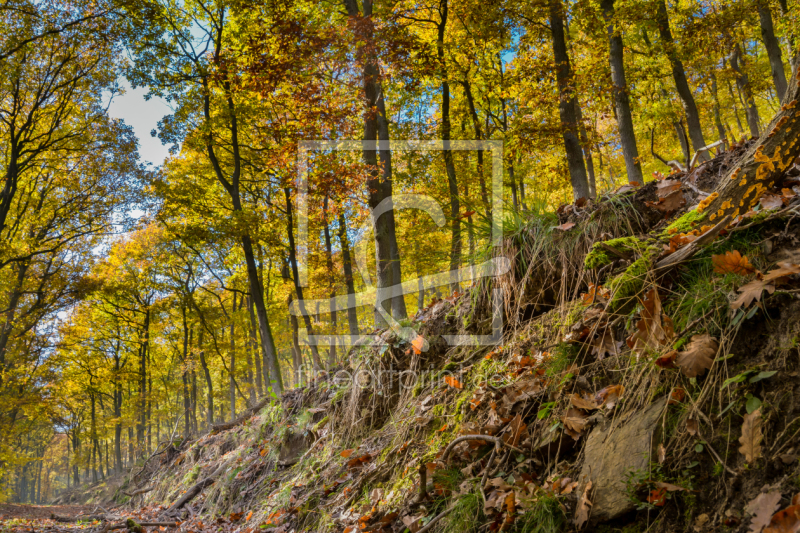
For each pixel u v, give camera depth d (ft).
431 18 48.85
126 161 52.75
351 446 13.20
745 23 39.01
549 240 9.59
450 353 11.50
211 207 56.49
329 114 34.81
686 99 39.40
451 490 7.39
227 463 20.68
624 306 7.07
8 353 51.03
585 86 36.40
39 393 52.37
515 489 6.24
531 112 41.32
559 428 6.67
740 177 6.50
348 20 32.68
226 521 15.56
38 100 50.42
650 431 5.37
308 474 13.74
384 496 9.37
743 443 4.49
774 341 4.92
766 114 62.13
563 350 7.75
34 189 56.80
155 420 86.02
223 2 43.32
